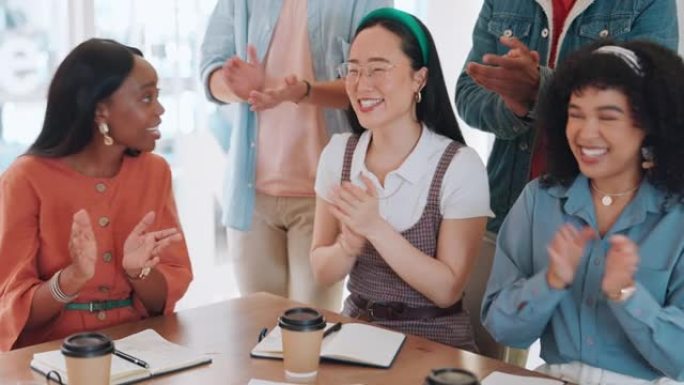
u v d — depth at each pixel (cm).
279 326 149
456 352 157
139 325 169
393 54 186
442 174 188
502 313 165
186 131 281
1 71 252
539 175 186
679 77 154
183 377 143
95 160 181
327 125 242
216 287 299
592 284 162
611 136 155
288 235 249
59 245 177
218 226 297
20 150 259
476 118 220
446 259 186
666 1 203
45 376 142
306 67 243
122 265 177
